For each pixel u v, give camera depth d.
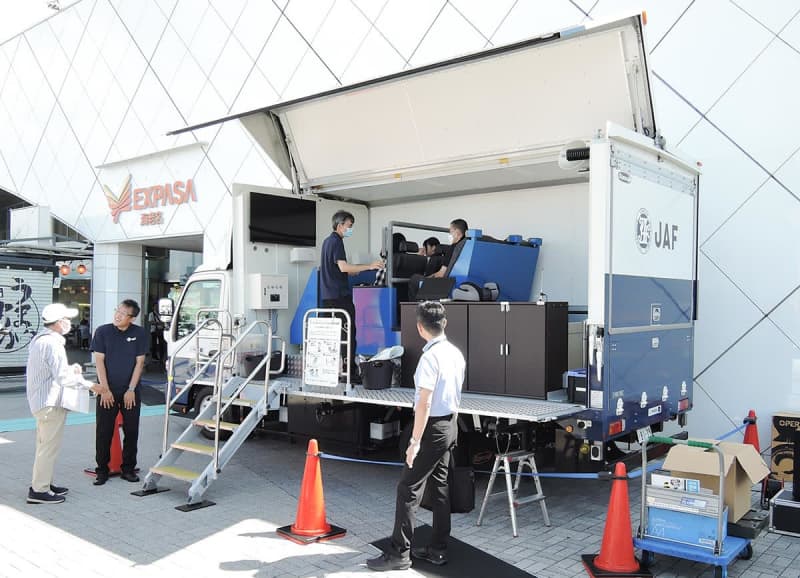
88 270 16.39
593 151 4.52
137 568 4.06
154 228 14.29
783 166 6.53
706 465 3.96
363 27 10.12
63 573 3.98
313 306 7.11
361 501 5.59
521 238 6.95
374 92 7.02
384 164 7.37
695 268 5.92
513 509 4.73
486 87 6.36
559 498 5.74
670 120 7.19
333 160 7.68
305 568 4.08
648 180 5.03
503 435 5.00
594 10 7.58
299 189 7.96
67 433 8.56
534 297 7.27
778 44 6.55
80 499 5.57
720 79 6.88
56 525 4.89
